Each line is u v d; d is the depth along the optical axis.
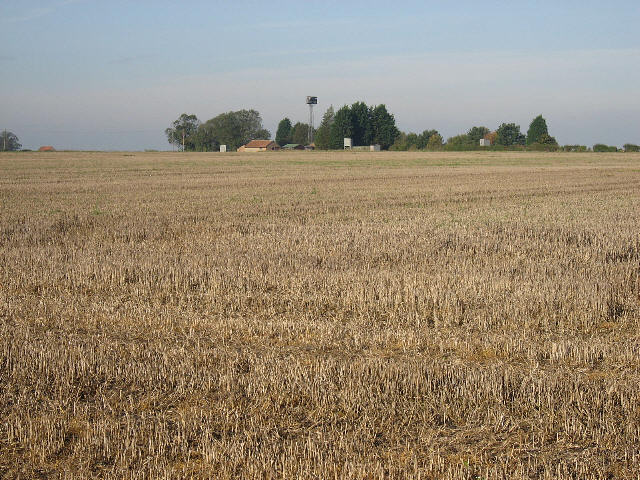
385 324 9.67
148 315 9.90
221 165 63.75
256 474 5.38
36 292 11.60
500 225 19.25
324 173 50.12
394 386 7.00
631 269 13.12
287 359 7.87
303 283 11.70
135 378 7.34
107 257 14.35
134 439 5.87
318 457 5.62
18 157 86.31
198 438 6.01
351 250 15.33
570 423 6.26
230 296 11.05
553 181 41.34
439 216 22.02
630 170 55.38
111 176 45.88
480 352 8.38
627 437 5.99
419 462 5.65
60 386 7.14
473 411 6.57
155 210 24.00
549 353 8.25
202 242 16.94
